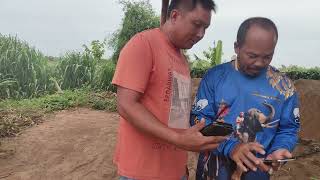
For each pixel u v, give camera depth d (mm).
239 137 2574
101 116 9477
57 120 8922
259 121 2588
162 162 2582
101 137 7531
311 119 7582
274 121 2611
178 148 2523
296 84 8281
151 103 2551
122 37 16125
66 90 12531
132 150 2578
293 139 2625
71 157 6734
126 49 2496
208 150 2266
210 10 2541
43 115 9320
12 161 6578
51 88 13047
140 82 2445
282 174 5797
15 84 12195
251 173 2568
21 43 13109
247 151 2400
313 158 6234
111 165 6406
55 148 7066
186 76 2703
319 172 5859
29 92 12422
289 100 2645
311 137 7379
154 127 2334
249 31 2471
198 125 2303
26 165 6473
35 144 7211
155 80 2539
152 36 2553
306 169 5906
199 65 16781
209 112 2664
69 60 13766
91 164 6477
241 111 2594
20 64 12438
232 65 2672
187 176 2861
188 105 2715
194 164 6000
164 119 2566
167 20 2607
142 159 2561
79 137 7574
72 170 6297
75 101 10781
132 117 2393
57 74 13711
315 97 7730
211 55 16672
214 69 2721
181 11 2516
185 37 2547
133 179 2574
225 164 2588
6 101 10844
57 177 6102
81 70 13656
